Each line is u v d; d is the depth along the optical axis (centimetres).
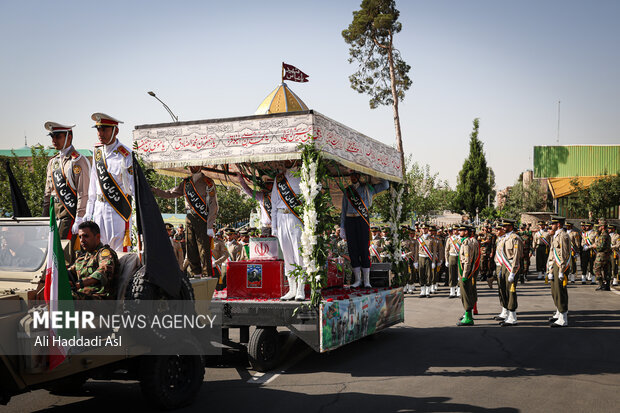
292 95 938
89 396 603
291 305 683
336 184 944
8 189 2028
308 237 679
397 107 3184
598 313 1200
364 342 906
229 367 736
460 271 1083
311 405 552
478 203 5216
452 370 703
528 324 1076
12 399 593
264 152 694
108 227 679
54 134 713
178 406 540
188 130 736
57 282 430
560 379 650
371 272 979
